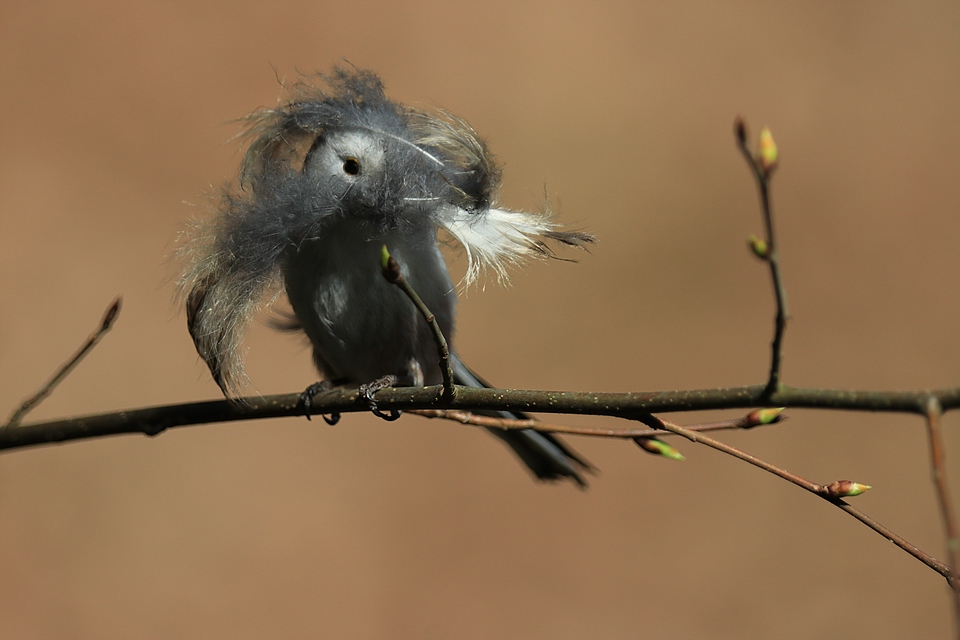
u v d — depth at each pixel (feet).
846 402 10.56
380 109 10.80
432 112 10.80
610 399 10.66
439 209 10.79
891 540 10.61
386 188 10.78
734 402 10.61
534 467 11.06
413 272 10.83
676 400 10.62
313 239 10.80
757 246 10.58
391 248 10.82
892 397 10.54
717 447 10.66
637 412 10.65
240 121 10.82
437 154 10.79
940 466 10.50
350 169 10.78
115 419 10.81
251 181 10.81
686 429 10.66
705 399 10.62
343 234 10.81
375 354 10.87
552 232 10.78
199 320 10.79
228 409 10.81
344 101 10.80
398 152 10.78
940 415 10.52
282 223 10.79
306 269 10.83
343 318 10.84
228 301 10.79
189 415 10.81
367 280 10.83
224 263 10.79
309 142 10.82
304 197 10.78
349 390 10.80
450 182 10.78
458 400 10.71
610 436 10.77
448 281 10.86
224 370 10.80
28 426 10.82
